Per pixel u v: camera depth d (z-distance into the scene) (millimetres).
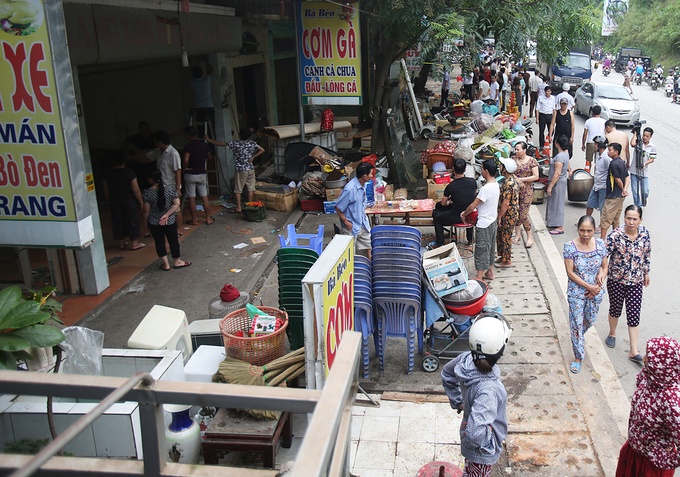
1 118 4633
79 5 7594
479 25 12305
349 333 2398
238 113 14680
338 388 1994
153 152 12195
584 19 12898
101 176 12820
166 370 5102
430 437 5703
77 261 8477
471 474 4441
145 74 13188
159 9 9508
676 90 32656
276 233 11125
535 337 7445
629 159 11836
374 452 5520
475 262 8734
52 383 2117
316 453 1672
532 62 37312
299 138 13945
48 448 1553
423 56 11266
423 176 13922
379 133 16188
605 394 6359
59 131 4645
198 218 11992
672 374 4062
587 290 6605
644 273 6887
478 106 17953
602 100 22609
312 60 12445
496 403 4176
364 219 8867
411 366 6715
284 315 5992
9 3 4418
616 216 10273
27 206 4816
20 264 8477
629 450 4461
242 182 12094
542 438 5668
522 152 10367
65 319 7844
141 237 10984
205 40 11242
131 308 8203
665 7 55812
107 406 1808
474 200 8969
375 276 6574
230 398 2123
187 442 4918
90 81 12953
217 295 8594
